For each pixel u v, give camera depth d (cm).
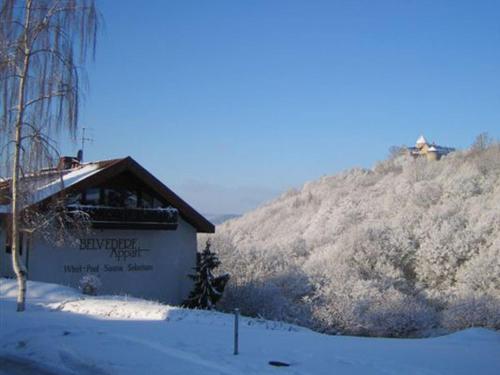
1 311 1449
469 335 1492
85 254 2262
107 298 1794
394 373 819
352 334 2895
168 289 2502
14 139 1450
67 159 2581
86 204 2245
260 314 2895
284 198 8994
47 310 1528
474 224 4478
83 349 905
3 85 1430
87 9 1494
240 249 3822
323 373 791
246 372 768
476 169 5984
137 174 2320
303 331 1650
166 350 910
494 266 3756
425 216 4834
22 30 1441
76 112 1495
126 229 2341
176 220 2400
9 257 2177
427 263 4244
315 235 5834
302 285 3291
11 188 1588
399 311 2958
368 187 7500
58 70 1463
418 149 11381
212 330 1228
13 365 839
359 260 4175
